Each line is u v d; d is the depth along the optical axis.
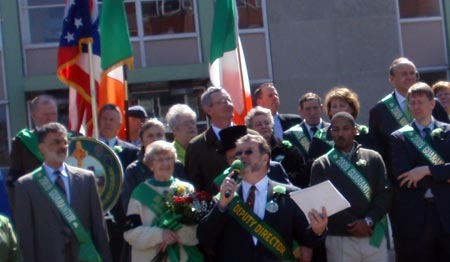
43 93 17.05
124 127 9.07
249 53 17.50
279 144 7.46
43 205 6.51
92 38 8.82
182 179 7.05
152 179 6.64
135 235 6.44
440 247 7.20
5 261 5.90
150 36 17.42
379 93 17.80
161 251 6.42
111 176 7.30
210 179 7.05
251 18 17.55
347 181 7.02
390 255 9.01
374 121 7.89
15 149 7.51
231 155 6.79
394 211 7.34
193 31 17.53
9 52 17.06
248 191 6.23
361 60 17.77
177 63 17.47
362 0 17.80
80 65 8.93
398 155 7.23
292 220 6.20
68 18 8.80
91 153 7.32
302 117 9.05
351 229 6.92
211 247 6.30
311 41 17.64
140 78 17.22
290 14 17.59
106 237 6.68
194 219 6.41
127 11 17.38
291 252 6.20
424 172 7.05
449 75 18.25
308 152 7.73
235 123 8.90
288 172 7.41
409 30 18.06
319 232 5.98
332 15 17.69
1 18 17.08
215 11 9.02
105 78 8.73
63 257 6.46
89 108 8.97
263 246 6.11
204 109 7.25
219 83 8.93
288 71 17.56
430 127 7.32
